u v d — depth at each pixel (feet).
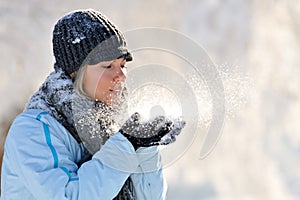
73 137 14.51
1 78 53.31
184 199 54.03
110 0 69.15
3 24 57.62
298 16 76.84
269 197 58.75
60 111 14.43
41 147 13.92
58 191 13.33
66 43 14.69
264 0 77.15
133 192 14.35
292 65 72.69
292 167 62.18
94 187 13.35
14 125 14.40
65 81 14.53
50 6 61.52
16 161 13.94
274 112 66.54
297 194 59.00
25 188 14.19
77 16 14.85
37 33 58.90
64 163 14.02
